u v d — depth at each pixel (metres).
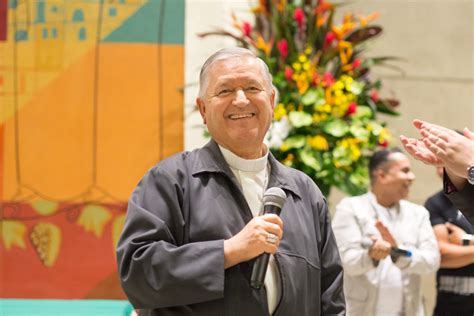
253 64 3.14
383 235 5.16
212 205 3.03
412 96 8.23
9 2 6.64
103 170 6.61
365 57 8.19
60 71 6.63
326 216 3.34
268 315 2.96
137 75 6.71
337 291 3.23
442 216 5.67
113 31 6.71
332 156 6.21
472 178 3.00
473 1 8.39
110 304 5.77
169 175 3.07
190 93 6.73
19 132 6.56
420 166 8.16
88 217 6.56
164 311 2.99
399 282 5.33
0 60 6.60
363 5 8.20
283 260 3.02
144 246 2.92
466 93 8.32
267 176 3.29
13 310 5.66
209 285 2.82
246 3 6.98
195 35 6.79
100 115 6.65
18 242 6.48
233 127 3.11
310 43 6.66
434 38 8.31
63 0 6.68
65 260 6.51
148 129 6.69
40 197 6.53
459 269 5.58
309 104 6.22
